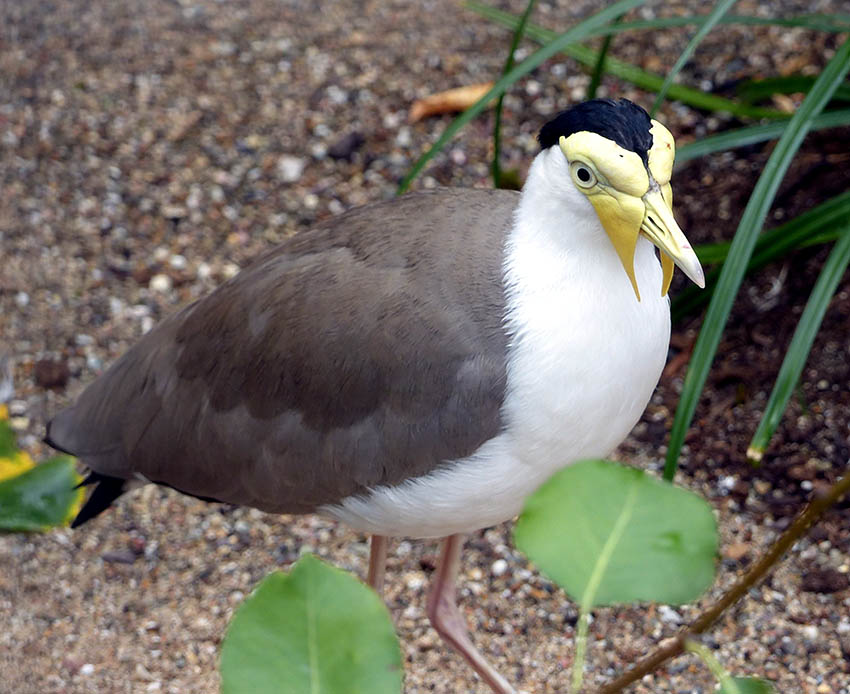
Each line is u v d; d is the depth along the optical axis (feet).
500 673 28.53
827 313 34.04
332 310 23.35
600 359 21.62
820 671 27.55
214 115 42.78
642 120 20.85
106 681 28.73
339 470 23.59
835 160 36.60
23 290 38.37
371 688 8.60
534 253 21.89
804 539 30.09
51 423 28.17
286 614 8.72
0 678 28.68
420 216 23.81
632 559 8.93
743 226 28.37
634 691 27.63
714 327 27.94
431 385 22.38
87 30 46.29
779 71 40.81
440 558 27.53
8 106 43.70
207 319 25.31
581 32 31.91
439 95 41.93
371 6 46.50
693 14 43.39
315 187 40.50
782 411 27.63
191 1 47.34
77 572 31.50
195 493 26.12
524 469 22.63
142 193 40.73
